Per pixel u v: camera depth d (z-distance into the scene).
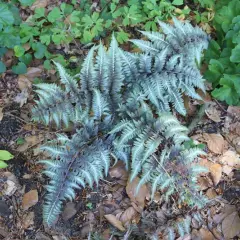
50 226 0.63
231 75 0.66
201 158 0.67
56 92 0.64
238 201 0.66
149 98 0.65
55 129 0.68
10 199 0.65
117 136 0.65
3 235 0.64
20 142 0.68
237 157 0.67
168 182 0.61
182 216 0.63
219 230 0.64
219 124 0.70
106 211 0.65
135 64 0.65
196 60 0.70
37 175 0.67
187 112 0.70
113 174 0.66
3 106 0.70
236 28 0.67
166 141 0.62
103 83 0.64
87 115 0.65
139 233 0.62
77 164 0.62
